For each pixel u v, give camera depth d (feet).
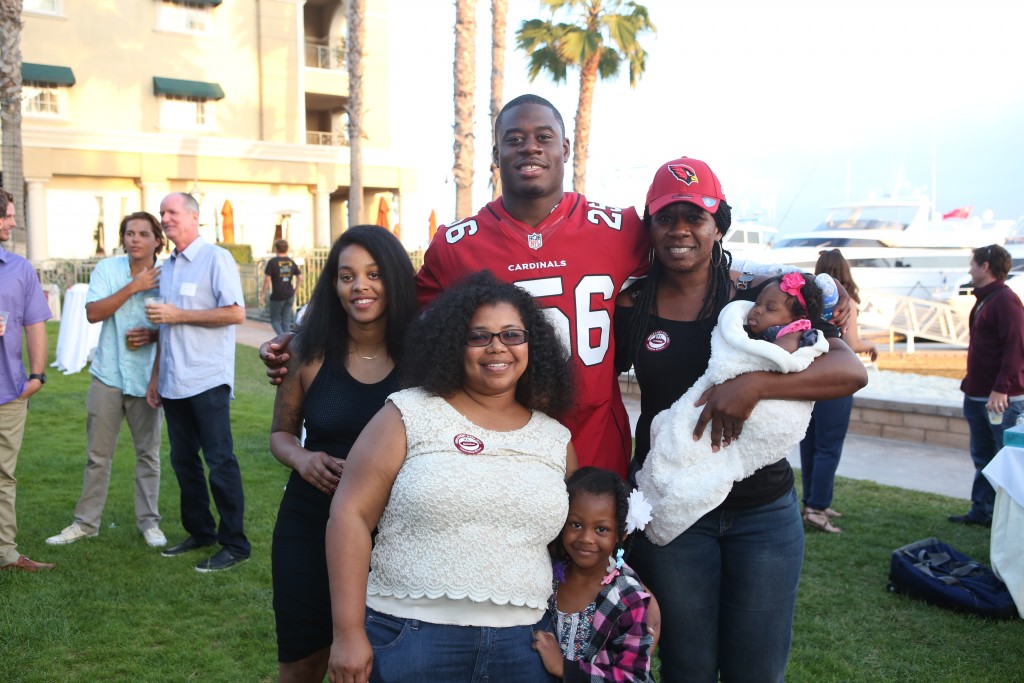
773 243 73.67
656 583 8.78
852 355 8.36
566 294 9.28
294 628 9.18
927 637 13.85
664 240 8.69
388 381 9.17
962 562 15.85
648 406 9.33
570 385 8.17
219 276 16.10
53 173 80.69
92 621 13.78
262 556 16.81
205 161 88.12
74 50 82.69
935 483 23.45
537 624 7.58
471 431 7.38
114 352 17.07
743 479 8.46
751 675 8.80
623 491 7.95
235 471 16.39
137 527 18.12
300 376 9.50
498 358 7.52
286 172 93.15
